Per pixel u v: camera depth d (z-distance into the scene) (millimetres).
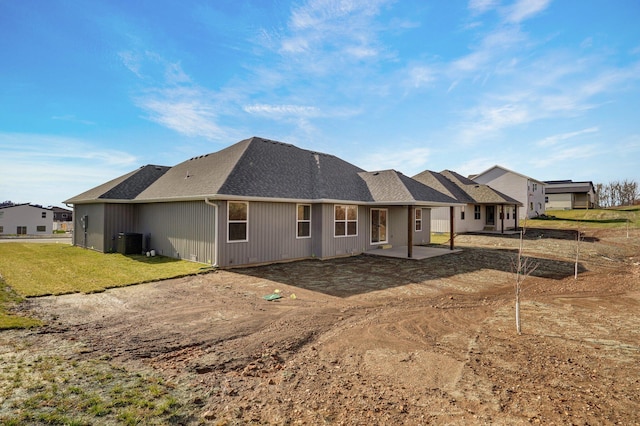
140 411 3326
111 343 5293
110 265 12617
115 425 3064
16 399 3443
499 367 4613
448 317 7098
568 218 40562
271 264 13266
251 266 12742
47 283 9570
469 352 5172
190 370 4402
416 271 12297
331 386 4043
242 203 12539
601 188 72312
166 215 15000
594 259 16125
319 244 14688
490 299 8742
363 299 8422
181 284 9820
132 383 3928
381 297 8648
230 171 13219
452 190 28719
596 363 4770
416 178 29297
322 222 14633
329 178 16578
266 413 3426
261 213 13109
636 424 3258
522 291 9688
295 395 3812
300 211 14539
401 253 16594
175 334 5773
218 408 3490
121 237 16016
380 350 5223
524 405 3607
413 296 8828
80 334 5684
